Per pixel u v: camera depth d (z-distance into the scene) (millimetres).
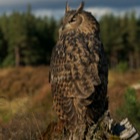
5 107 9258
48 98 20141
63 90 5695
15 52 102500
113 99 12805
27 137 7730
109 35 114312
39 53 104188
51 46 108188
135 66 116375
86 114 5641
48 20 112062
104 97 5844
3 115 9195
